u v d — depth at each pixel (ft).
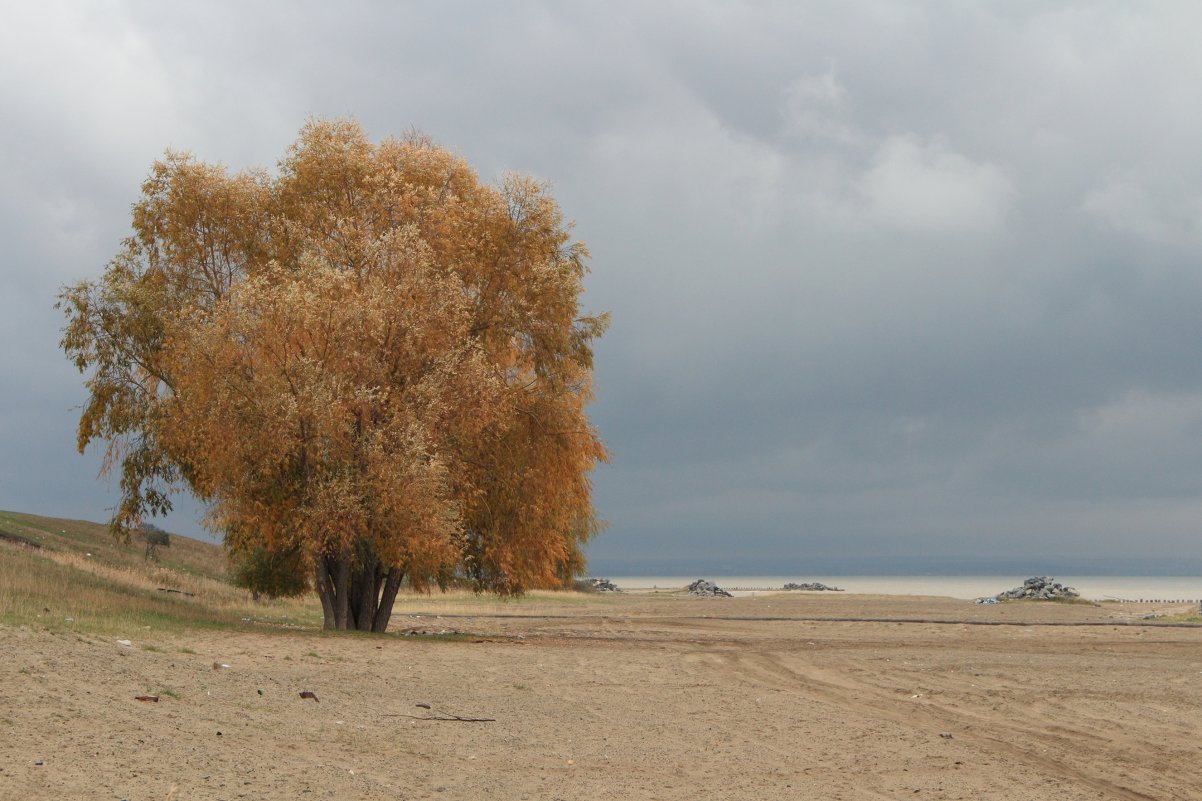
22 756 31.86
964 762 44.78
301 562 105.50
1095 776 42.86
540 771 40.14
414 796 34.17
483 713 52.95
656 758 43.83
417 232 98.68
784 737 49.73
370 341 93.71
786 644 103.91
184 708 43.57
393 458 88.22
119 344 103.86
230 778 33.14
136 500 105.19
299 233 103.19
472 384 92.84
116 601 88.99
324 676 60.54
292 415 87.30
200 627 81.51
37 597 77.00
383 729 45.75
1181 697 64.95
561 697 60.54
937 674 76.69
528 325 103.81
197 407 90.07
